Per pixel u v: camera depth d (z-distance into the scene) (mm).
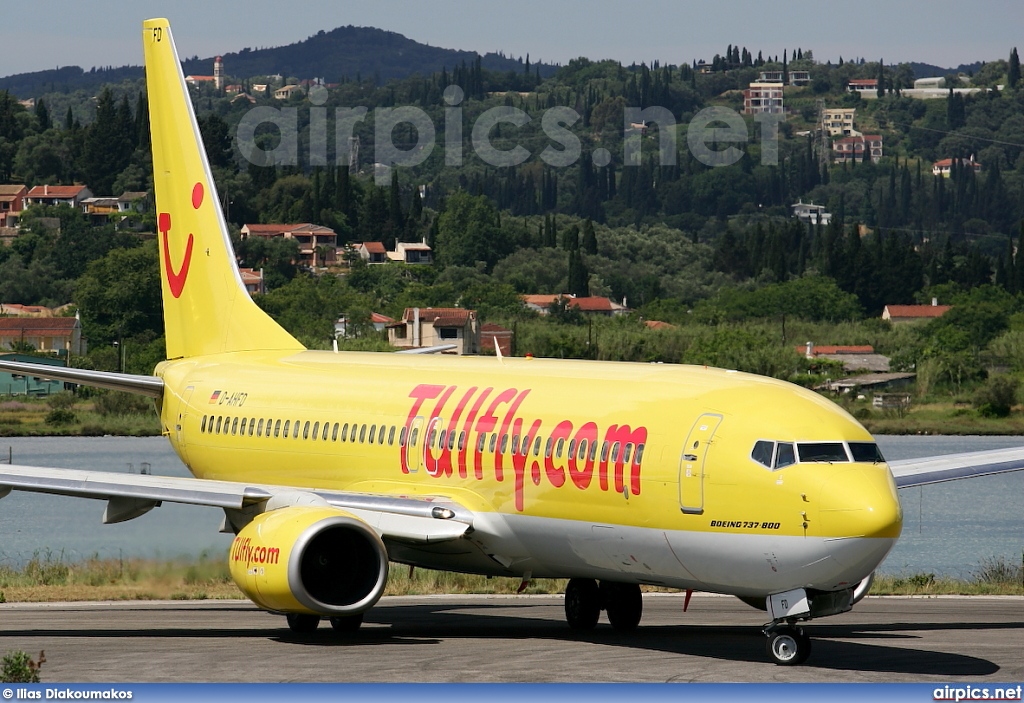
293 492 77625
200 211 105875
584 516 71188
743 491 64750
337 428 87312
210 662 65000
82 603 95250
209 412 98062
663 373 74438
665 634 77312
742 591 66500
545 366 80188
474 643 72438
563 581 108188
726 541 65312
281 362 97062
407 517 76562
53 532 158750
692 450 67000
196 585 105438
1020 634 76688
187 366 103875
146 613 89062
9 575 109688
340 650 69438
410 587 103562
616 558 70938
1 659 65562
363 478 84812
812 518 62438
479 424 77875
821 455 64188
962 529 179875
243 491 77875
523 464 74188
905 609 91688
